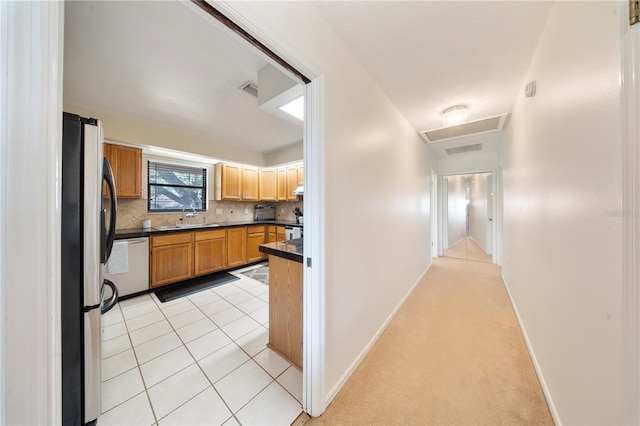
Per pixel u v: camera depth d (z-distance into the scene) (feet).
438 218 16.28
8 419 1.37
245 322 7.27
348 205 4.87
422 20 4.16
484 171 14.51
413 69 5.64
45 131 1.42
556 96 4.02
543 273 4.79
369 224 5.84
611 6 2.52
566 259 3.64
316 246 3.92
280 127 10.45
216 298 9.18
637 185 1.89
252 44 3.07
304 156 4.05
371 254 5.98
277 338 5.79
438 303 8.61
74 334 3.58
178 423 3.87
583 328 3.09
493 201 14.14
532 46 4.94
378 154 6.34
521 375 4.90
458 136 10.93
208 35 4.81
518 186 7.38
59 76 1.49
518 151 7.27
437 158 15.71
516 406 4.16
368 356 5.61
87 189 3.63
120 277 8.98
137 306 8.45
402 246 8.49
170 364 5.33
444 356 5.57
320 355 3.98
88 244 3.66
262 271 12.98
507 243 9.83
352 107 4.99
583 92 3.13
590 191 2.95
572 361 3.36
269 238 14.90
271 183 15.70
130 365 5.29
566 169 3.66
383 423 3.86
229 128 10.57
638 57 1.87
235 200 14.88
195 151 11.54
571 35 3.45
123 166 9.73
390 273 7.34
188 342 6.20
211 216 14.23
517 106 7.18
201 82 6.64
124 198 10.60
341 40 4.56
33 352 1.42
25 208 1.38
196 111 8.66
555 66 4.03
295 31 3.36
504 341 6.14
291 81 5.32
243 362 5.41
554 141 4.17
